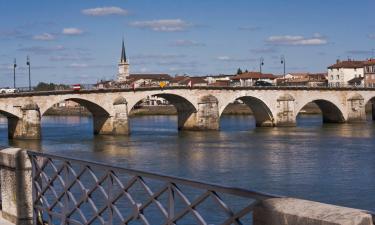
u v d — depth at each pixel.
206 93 98.00
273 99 104.38
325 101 111.12
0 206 13.78
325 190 33.66
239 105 169.75
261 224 5.96
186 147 63.78
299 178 38.66
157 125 115.88
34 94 81.50
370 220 5.06
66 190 10.53
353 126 100.12
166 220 7.70
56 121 147.00
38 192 11.83
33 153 11.88
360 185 35.34
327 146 61.84
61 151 60.94
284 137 76.31
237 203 26.03
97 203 23.30
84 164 9.80
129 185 8.55
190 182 7.13
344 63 187.75
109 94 89.12
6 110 79.19
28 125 80.12
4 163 12.45
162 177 7.67
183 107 98.94
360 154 53.06
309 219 5.32
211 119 96.50
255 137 77.50
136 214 8.44
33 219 12.00
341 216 5.15
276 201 5.84
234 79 198.75
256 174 41.09
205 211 23.67
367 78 173.38
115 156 55.31
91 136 84.94
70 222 10.45
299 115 152.38
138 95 91.94
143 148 63.31
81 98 86.19
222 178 39.41
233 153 56.28
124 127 89.06
